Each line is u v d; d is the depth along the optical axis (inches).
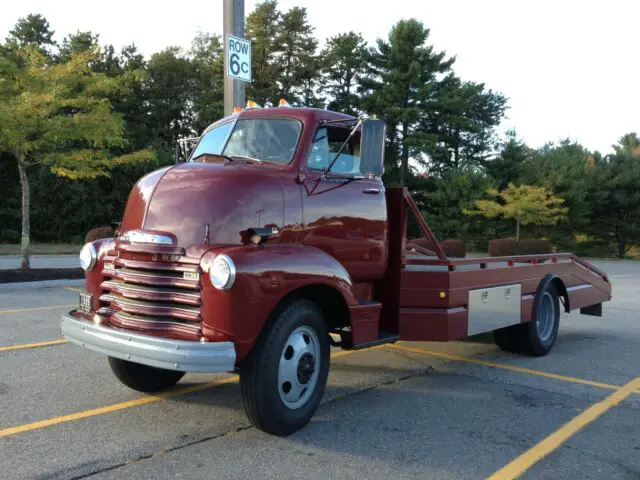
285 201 188.9
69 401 207.5
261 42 1595.7
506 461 166.7
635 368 283.9
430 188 1721.2
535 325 297.0
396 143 1657.2
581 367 283.3
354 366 272.1
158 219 178.1
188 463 158.2
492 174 1720.0
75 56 571.2
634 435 190.7
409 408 212.2
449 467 161.5
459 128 1744.6
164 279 169.2
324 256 188.5
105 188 1505.9
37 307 407.8
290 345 178.1
